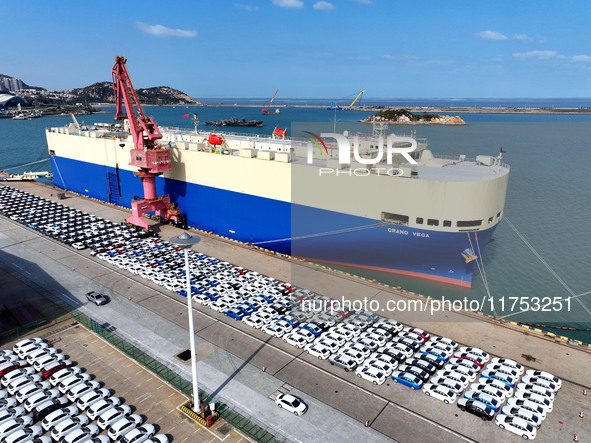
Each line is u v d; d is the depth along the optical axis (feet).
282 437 79.51
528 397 88.33
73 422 82.02
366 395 91.71
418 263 150.30
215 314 126.31
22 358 104.27
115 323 120.16
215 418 83.92
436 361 100.89
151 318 123.34
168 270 154.40
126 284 146.10
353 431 81.25
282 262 165.48
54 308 128.57
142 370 100.12
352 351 104.37
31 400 87.56
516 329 117.60
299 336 110.83
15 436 78.59
